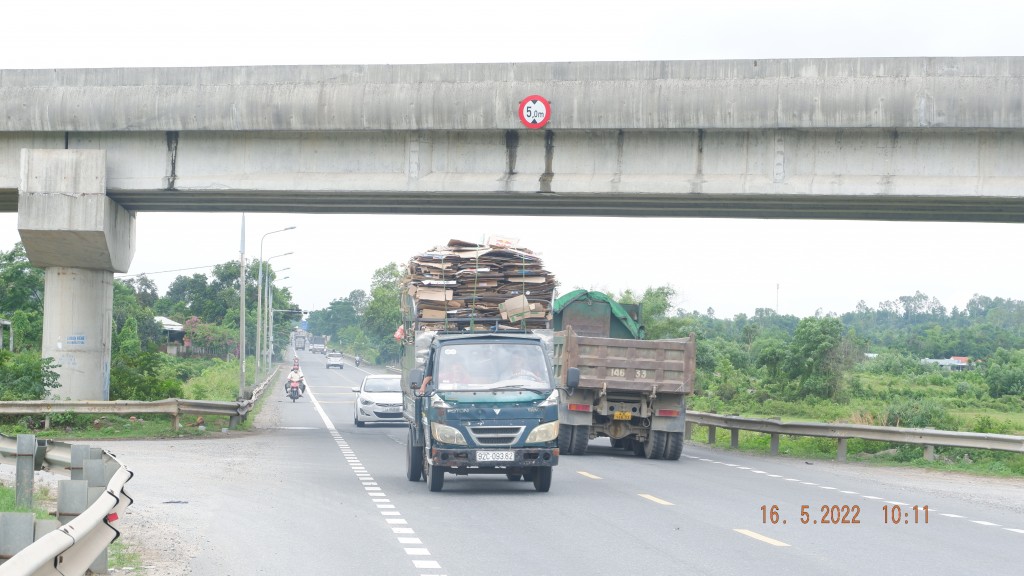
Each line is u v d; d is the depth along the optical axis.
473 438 17.72
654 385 26.84
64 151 32.66
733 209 33.41
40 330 75.69
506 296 24.17
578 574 10.60
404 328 26.33
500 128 30.69
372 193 32.12
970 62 28.59
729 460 27.98
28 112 32.38
